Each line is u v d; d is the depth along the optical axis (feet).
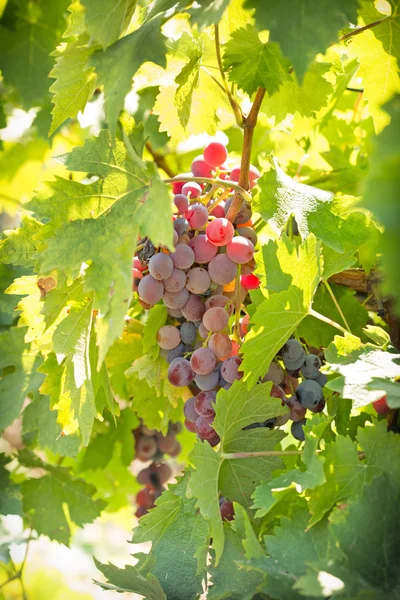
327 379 1.87
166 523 1.87
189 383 1.89
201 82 1.98
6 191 3.12
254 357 1.73
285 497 1.69
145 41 1.63
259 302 1.77
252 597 1.64
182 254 1.80
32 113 2.94
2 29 2.66
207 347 1.86
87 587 3.76
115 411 1.96
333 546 1.52
